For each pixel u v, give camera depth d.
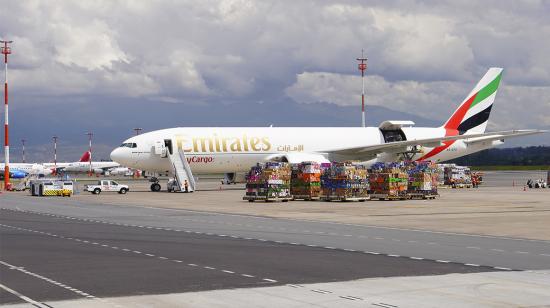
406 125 92.38
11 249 27.02
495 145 97.62
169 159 82.75
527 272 20.95
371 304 15.90
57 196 78.56
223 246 28.08
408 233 33.88
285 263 22.86
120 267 21.94
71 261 23.41
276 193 62.25
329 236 32.38
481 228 36.34
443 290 17.70
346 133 90.50
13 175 168.12
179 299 16.48
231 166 84.62
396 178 63.56
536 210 49.03
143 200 66.69
